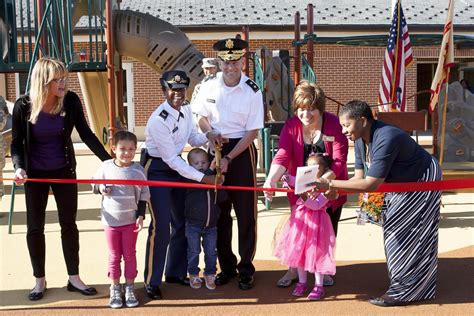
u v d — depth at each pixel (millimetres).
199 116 4789
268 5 19359
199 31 17656
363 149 4504
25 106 4262
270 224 7051
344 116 4145
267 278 4984
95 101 11289
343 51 18422
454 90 10711
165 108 4434
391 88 8305
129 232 4332
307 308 4258
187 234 4672
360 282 4844
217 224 4855
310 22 9602
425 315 4109
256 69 9445
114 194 4285
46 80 4145
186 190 4684
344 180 4395
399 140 4094
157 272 4492
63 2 8977
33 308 4316
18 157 4270
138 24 10219
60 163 4418
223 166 4477
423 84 20484
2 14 8438
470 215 7441
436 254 4379
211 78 4812
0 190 7121
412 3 20094
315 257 4348
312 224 4410
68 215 4555
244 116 4664
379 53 18484
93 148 4527
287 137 4617
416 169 4211
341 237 6355
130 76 18047
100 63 9430
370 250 5832
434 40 10148
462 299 4410
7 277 5102
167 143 4387
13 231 6777
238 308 4273
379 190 4195
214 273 4719
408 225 4254
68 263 4645
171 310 4242
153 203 4477
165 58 10297
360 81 18547
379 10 19375
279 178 4543
